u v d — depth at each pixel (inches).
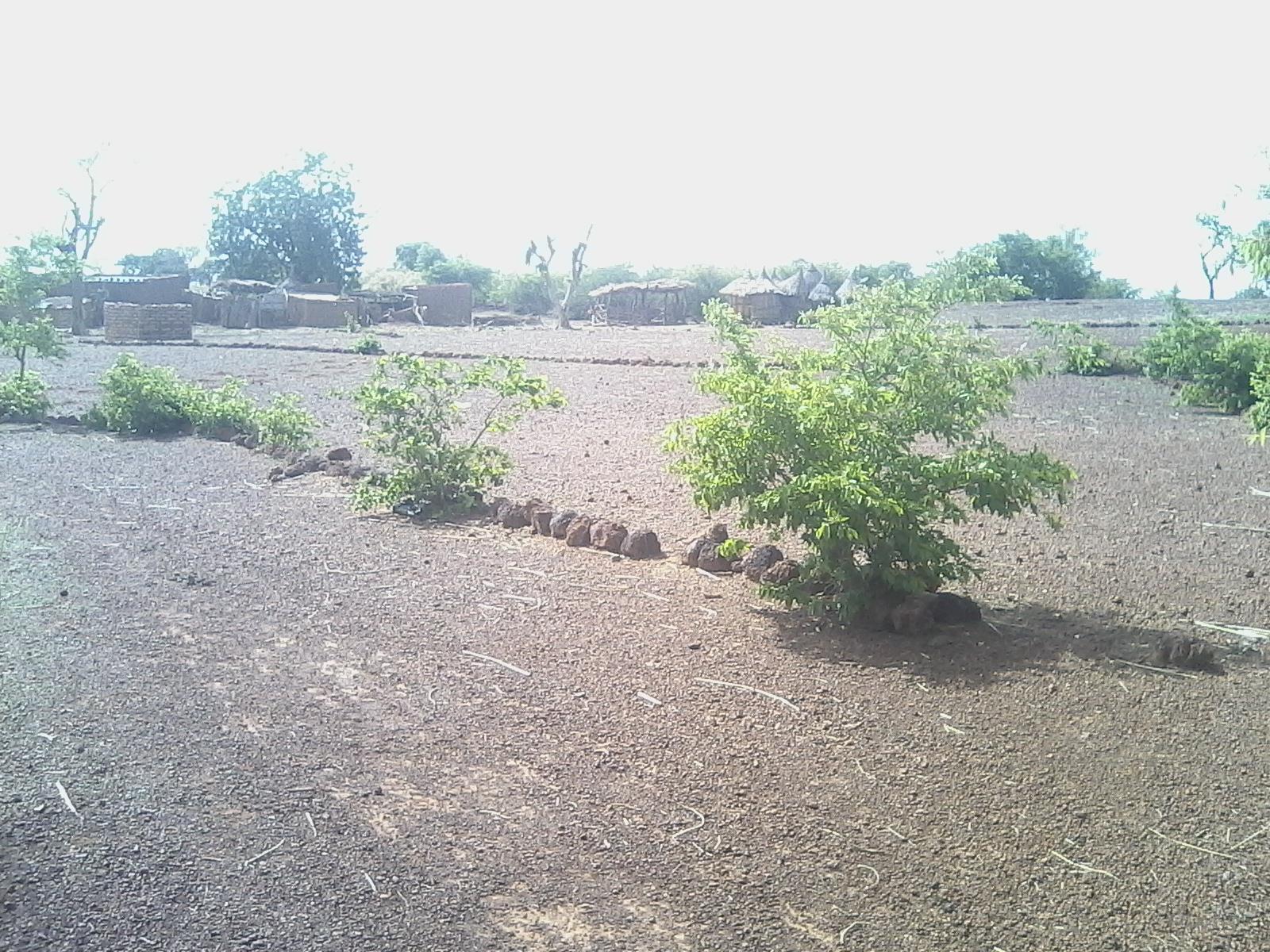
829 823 206.8
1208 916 179.8
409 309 2016.5
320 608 325.4
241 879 187.3
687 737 241.1
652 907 181.9
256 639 299.9
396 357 466.6
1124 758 229.8
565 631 303.7
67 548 393.1
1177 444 577.0
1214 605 321.4
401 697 261.6
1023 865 193.5
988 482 296.4
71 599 333.7
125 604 329.1
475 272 2817.4
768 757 232.1
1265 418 421.1
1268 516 421.1
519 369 450.6
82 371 1071.0
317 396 872.9
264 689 265.7
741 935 175.0
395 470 467.2
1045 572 353.4
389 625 310.0
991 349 333.4
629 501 458.3
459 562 371.6
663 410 722.2
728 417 309.0
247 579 354.3
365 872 190.1
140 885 184.7
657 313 2133.4
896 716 249.9
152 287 1962.4
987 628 301.1
